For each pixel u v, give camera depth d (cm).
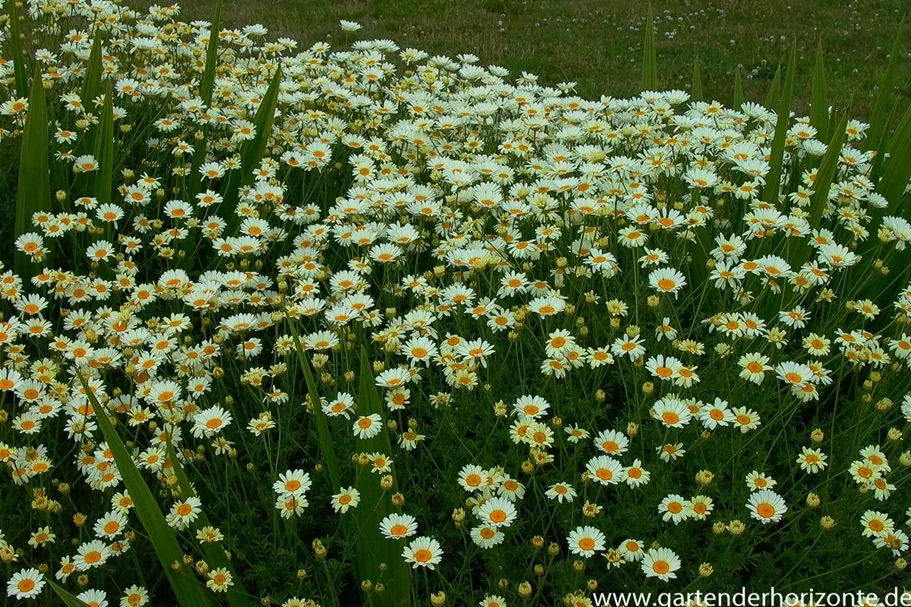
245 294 173
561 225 186
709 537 146
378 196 187
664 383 159
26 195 184
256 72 251
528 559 145
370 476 138
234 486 155
